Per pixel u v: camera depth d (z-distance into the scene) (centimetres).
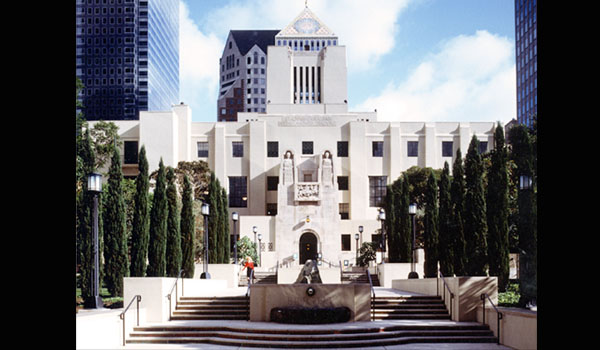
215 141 7712
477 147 3447
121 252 3559
